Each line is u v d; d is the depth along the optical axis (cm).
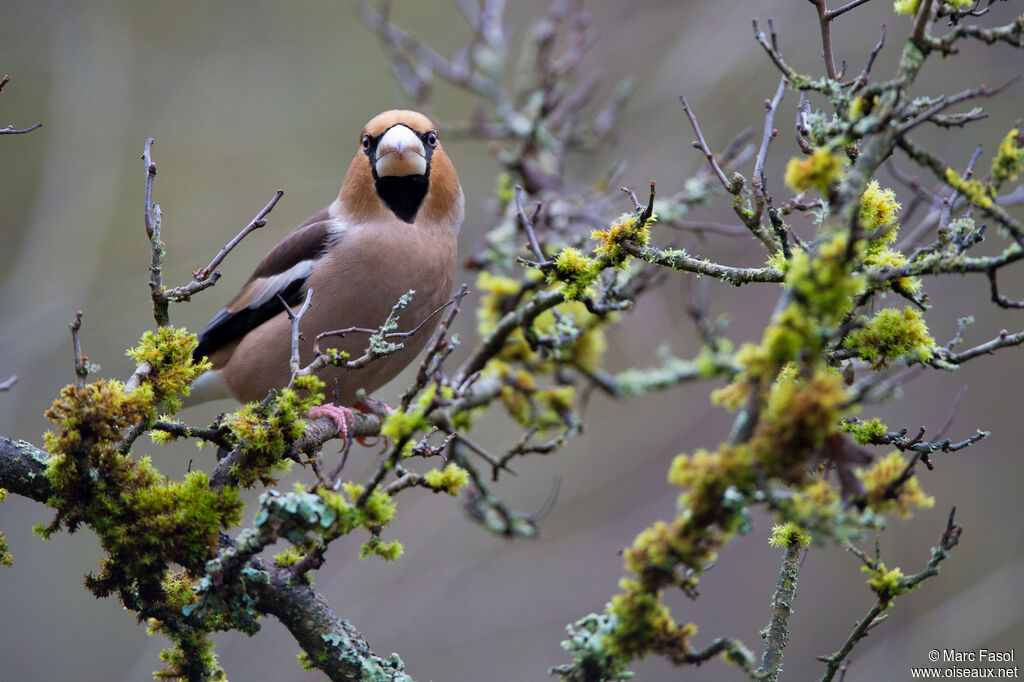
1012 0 1271
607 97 1412
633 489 1375
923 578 484
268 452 530
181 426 537
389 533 1309
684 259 507
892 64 1343
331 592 1280
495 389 788
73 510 518
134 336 1477
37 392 1426
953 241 476
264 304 885
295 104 1634
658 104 1359
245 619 508
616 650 389
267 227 1551
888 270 425
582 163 1300
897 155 1220
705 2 1373
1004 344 478
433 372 479
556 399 795
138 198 1580
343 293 848
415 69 1145
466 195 1412
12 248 1564
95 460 515
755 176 511
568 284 551
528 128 1041
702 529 360
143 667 1248
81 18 1625
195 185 1590
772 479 358
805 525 338
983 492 1266
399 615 1288
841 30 1357
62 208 1521
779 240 493
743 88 1366
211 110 1634
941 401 1305
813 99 1328
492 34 1122
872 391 419
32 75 1616
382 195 863
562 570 1341
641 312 1280
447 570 1316
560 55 1416
